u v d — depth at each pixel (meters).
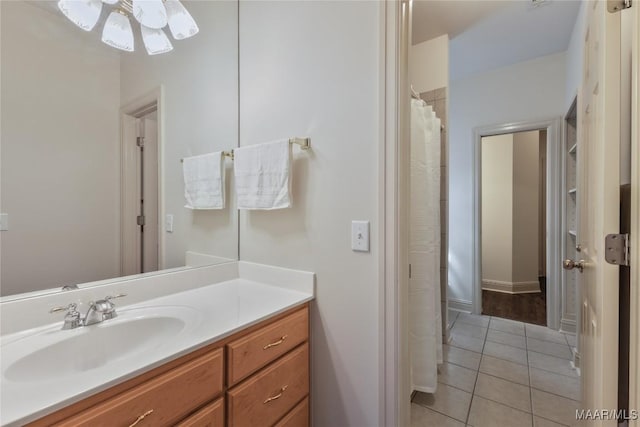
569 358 2.17
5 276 0.93
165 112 1.35
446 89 2.38
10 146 0.94
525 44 2.56
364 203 1.16
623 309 0.95
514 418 1.57
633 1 0.75
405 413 1.14
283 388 1.12
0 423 0.53
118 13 1.18
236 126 1.59
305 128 1.32
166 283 1.29
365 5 1.16
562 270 2.63
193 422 0.82
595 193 1.01
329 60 1.25
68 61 1.07
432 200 1.81
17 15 0.95
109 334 0.96
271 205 1.33
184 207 1.41
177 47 1.37
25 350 0.80
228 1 1.56
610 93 0.87
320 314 1.28
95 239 1.14
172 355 0.77
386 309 1.10
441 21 2.24
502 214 3.91
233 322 0.98
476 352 2.28
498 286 3.95
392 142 1.08
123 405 0.68
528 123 2.83
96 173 1.14
